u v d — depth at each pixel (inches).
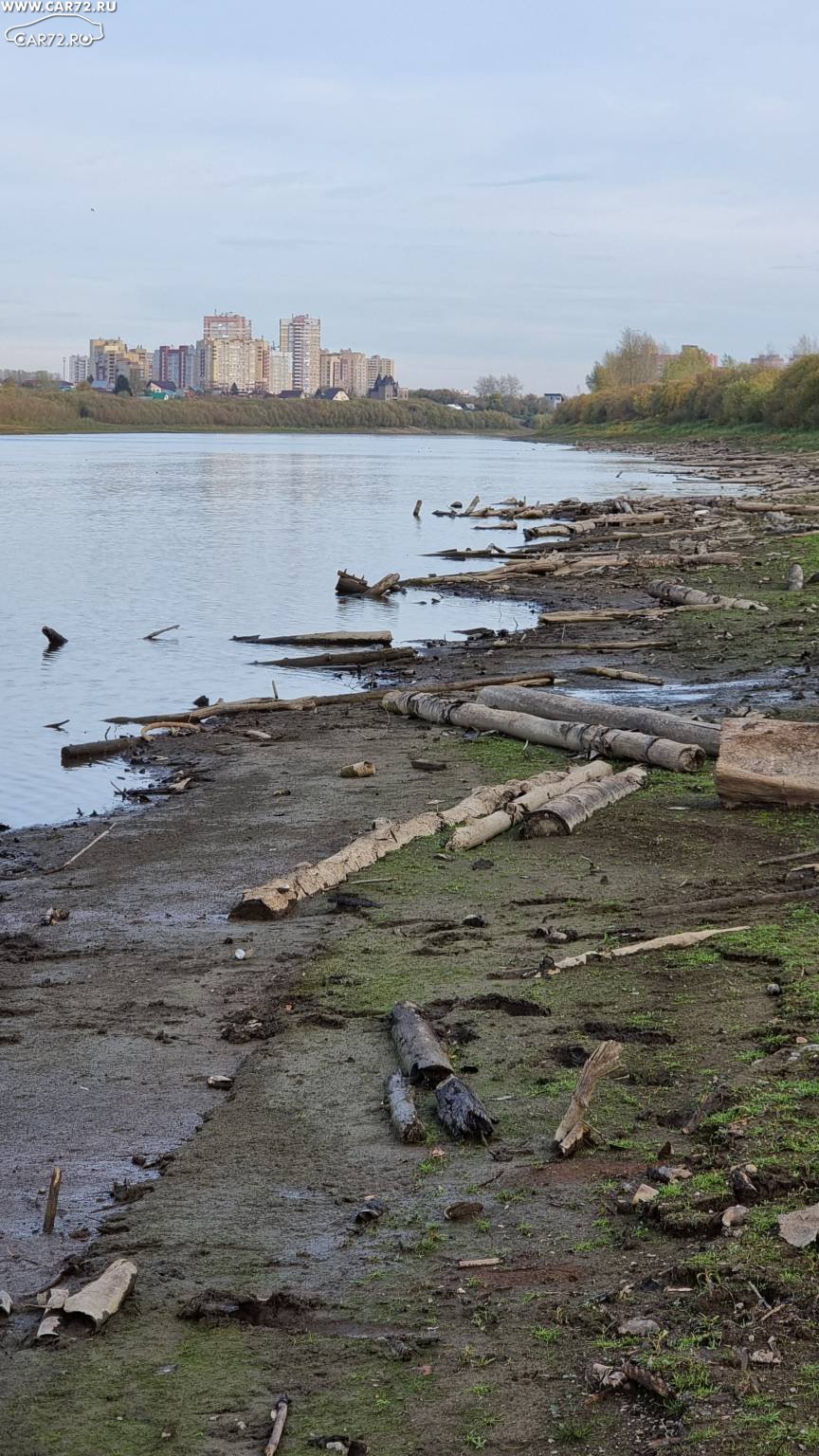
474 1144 287.3
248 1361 214.2
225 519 2440.9
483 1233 248.5
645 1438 187.8
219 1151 289.9
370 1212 256.2
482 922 439.2
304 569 1692.9
